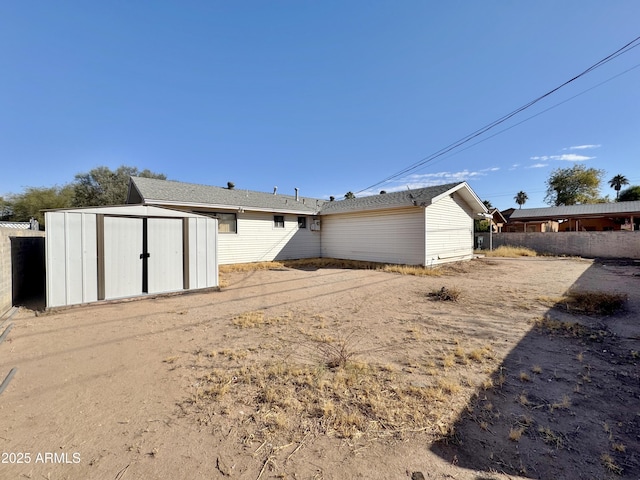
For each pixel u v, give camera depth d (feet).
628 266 39.88
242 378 9.34
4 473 5.43
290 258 48.80
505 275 32.40
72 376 9.64
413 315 17.02
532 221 83.87
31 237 24.67
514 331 13.96
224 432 6.69
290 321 15.97
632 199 129.90
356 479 5.24
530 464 5.61
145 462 5.73
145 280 21.76
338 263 44.21
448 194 40.86
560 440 6.33
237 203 41.81
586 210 78.64
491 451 5.99
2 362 10.76
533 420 7.07
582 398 8.12
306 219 51.65
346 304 19.93
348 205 49.65
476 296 21.84
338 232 49.85
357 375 9.37
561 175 125.90
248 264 41.47
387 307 19.01
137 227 21.47
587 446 6.15
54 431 6.76
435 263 39.55
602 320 15.48
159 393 8.51
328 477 5.31
